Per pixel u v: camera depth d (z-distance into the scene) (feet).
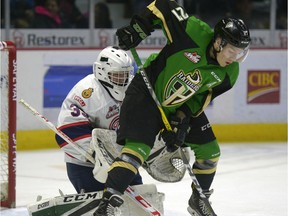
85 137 33.71
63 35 71.10
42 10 69.97
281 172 56.54
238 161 60.95
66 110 34.35
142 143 31.53
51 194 47.78
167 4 31.65
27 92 63.82
